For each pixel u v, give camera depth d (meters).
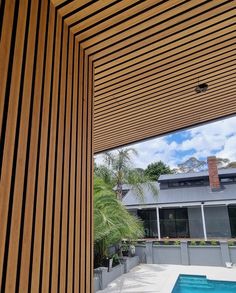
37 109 1.50
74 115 1.97
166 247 9.58
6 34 1.33
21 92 1.38
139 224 9.12
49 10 1.80
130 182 10.12
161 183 14.91
